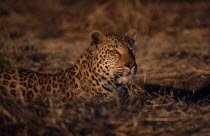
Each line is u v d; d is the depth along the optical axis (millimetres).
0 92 7594
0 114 6504
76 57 15289
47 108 6992
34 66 13438
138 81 11188
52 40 20359
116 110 7020
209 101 9531
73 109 6957
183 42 18703
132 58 8633
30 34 20922
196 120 7012
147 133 6352
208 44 17797
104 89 8672
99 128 6227
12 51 14594
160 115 7172
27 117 6262
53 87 8320
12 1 30234
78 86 8453
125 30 21891
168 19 24219
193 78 11859
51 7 28984
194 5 30344
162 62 14188
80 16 25312
